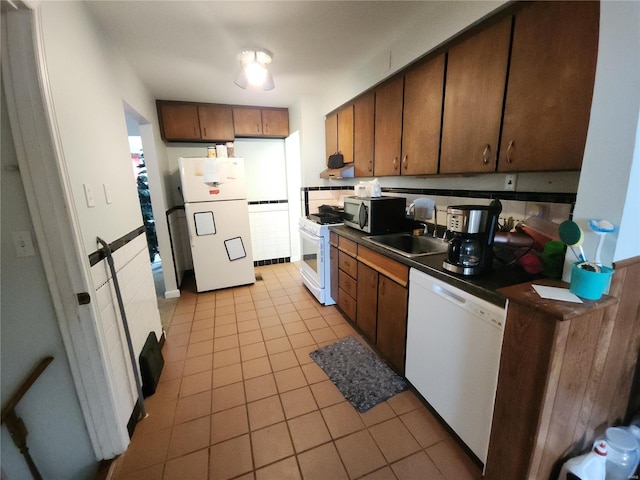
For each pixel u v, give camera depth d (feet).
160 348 6.91
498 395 3.51
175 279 10.55
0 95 3.23
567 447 3.48
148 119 9.30
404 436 4.67
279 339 7.61
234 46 6.63
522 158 4.20
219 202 10.53
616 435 3.67
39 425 4.00
